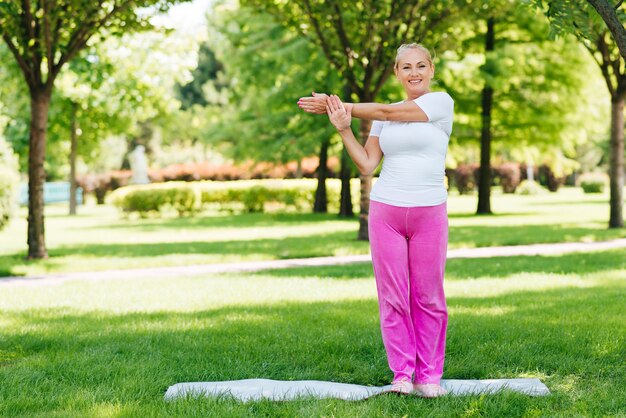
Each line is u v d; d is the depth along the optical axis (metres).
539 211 24.50
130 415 3.54
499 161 44.91
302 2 13.37
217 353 4.98
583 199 34.19
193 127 48.09
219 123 26.44
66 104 24.62
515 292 7.70
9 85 19.23
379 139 3.96
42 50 11.76
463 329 5.54
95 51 18.56
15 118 23.11
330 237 15.64
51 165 46.91
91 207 38.81
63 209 35.38
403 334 3.92
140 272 10.58
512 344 5.02
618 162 16.72
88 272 10.76
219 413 3.56
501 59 20.44
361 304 7.00
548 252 12.15
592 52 16.70
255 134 24.48
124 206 25.97
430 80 4.05
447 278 9.01
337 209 28.31
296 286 8.55
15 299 7.92
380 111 3.85
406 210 3.82
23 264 11.30
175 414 3.56
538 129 23.06
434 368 3.96
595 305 6.67
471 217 21.75
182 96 52.62
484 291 7.83
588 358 4.71
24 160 26.08
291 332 5.61
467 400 3.74
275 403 3.80
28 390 4.07
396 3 13.15
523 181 46.12
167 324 6.08
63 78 23.02
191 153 50.31
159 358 4.82
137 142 51.69
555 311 6.37
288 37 21.52
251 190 28.14
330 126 22.58
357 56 13.84
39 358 4.84
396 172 3.86
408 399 3.79
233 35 22.53
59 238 16.92
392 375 4.37
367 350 5.04
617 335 5.25
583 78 21.94
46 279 9.91
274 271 10.30
